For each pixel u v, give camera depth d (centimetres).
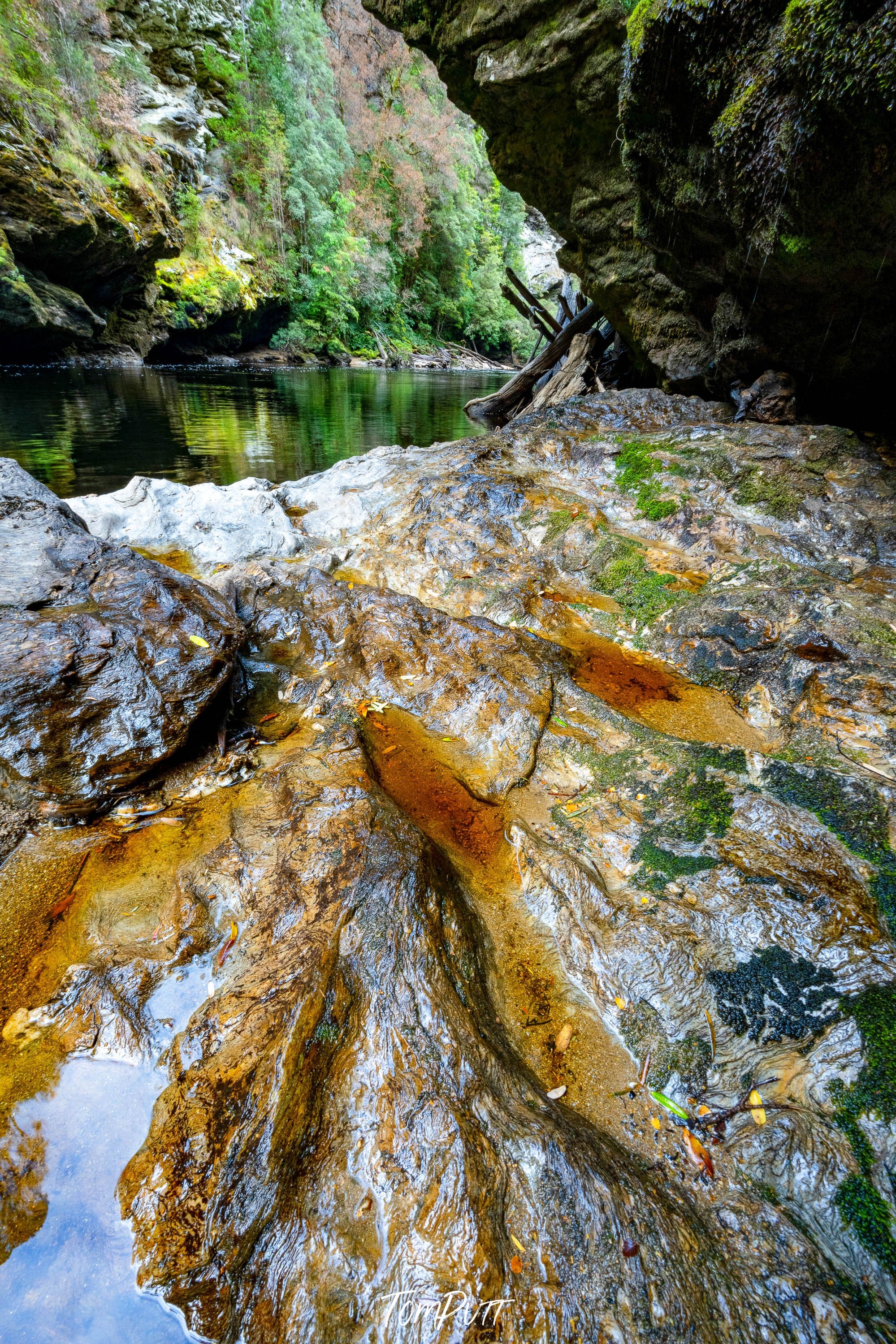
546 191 681
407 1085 152
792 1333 121
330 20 4003
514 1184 139
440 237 4069
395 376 2669
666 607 371
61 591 295
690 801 239
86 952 193
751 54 360
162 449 930
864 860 203
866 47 290
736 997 176
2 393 1320
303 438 1085
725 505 443
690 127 432
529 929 210
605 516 472
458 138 4356
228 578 404
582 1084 168
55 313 1780
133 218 2011
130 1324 126
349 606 373
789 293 460
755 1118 154
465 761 280
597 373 965
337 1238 132
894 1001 163
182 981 185
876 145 321
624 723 291
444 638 351
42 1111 157
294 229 3109
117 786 248
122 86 2306
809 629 310
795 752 257
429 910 191
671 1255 131
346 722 297
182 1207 135
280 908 196
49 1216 139
